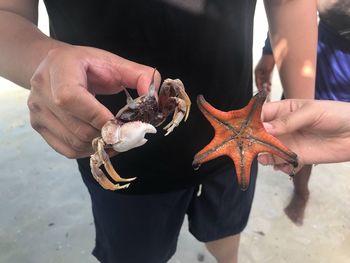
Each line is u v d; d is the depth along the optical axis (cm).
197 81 39
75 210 77
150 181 42
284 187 82
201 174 44
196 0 35
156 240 48
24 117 101
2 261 67
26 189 81
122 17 35
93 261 67
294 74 45
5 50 30
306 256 69
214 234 53
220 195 48
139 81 29
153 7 34
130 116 27
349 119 35
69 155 28
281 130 34
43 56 29
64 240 71
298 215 75
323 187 82
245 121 30
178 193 45
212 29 37
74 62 25
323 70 69
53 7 37
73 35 37
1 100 108
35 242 70
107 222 46
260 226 74
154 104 28
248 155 31
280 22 45
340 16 63
